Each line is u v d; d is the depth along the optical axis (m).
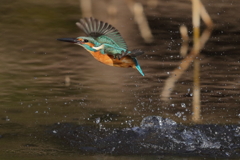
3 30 20.75
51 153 9.87
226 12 23.23
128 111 12.98
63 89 14.77
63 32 20.75
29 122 12.01
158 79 15.79
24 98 13.88
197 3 20.39
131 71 16.75
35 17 22.58
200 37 20.38
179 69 16.77
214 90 14.68
